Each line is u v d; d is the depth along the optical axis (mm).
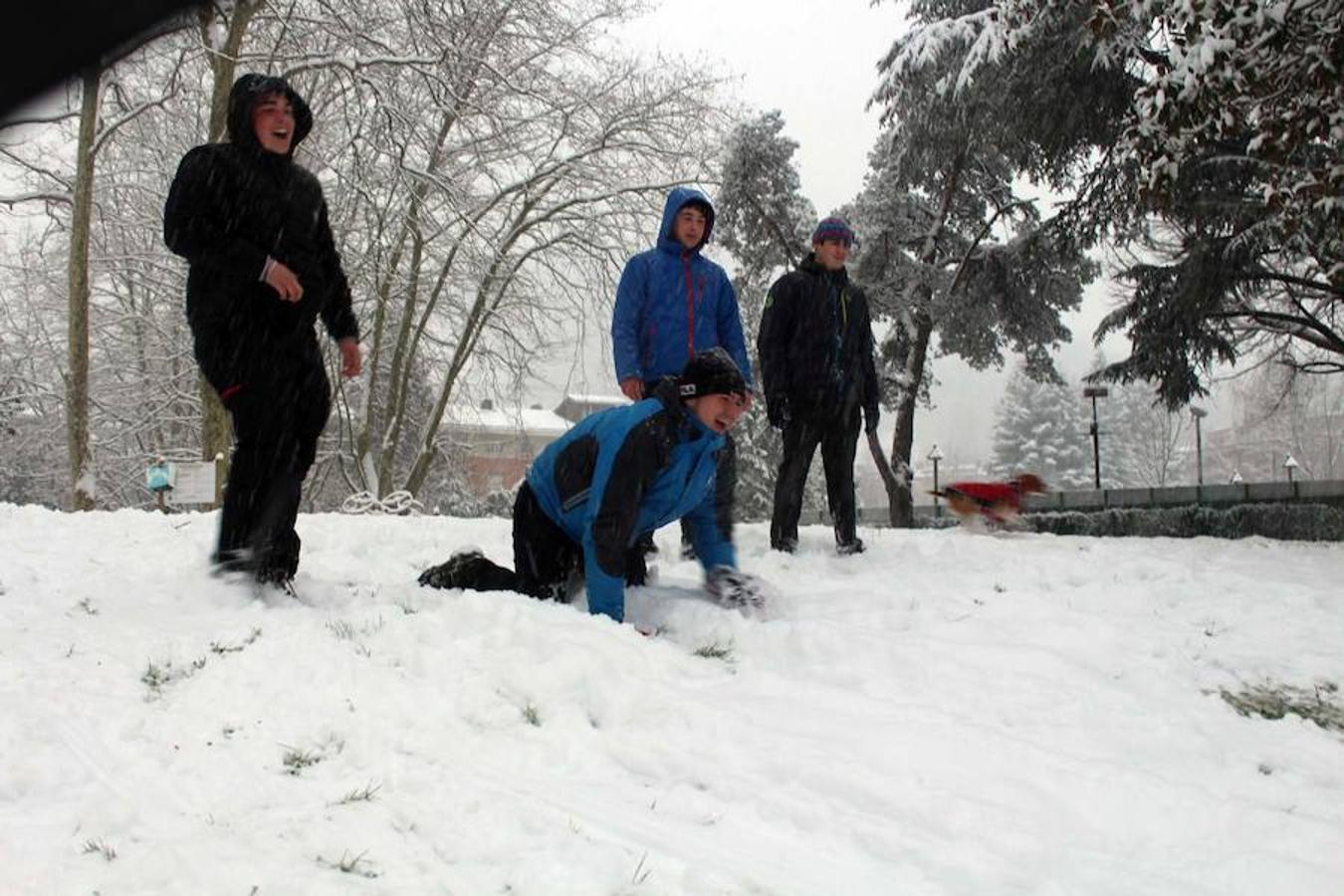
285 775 2680
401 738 2906
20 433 23625
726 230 18688
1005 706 3494
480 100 19703
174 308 21562
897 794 2699
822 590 5207
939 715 3311
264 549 4352
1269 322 18484
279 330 4281
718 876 2256
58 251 21266
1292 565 6457
